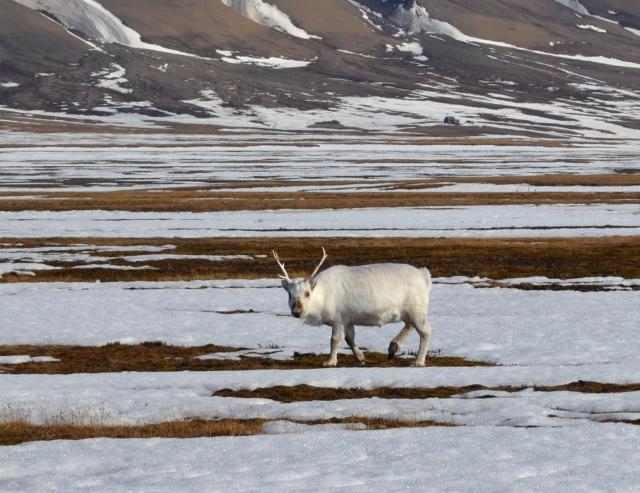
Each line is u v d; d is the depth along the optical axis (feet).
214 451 164.25
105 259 545.44
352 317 244.63
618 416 191.42
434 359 273.33
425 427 181.16
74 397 223.71
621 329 315.17
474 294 410.52
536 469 147.13
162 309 383.86
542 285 438.40
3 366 281.33
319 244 604.49
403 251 563.89
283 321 350.64
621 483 137.49
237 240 631.15
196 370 268.62
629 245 579.48
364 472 147.84
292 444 167.94
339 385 232.53
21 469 155.94
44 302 403.54
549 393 214.28
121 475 150.51
